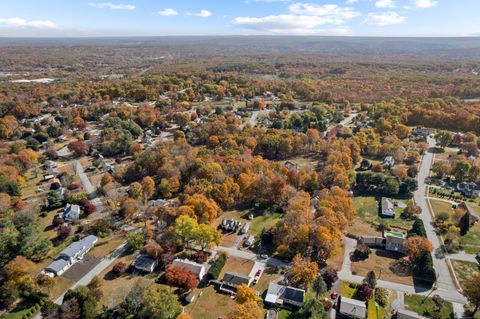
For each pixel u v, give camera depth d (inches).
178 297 3203.7
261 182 4972.9
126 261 3720.5
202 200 4252.0
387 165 6348.4
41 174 5866.1
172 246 3762.3
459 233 4387.3
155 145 6628.9
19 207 4559.5
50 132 7485.2
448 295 3383.4
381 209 4948.3
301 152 7057.1
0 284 3238.2
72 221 4429.1
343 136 7480.3
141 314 2881.4
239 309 2723.9
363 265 3784.5
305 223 3988.7
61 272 3518.7
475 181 5762.8
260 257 3850.9
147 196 4938.5
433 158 6860.2
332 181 5457.7
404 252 3983.8
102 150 6791.3
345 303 3093.0
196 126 7815.0
